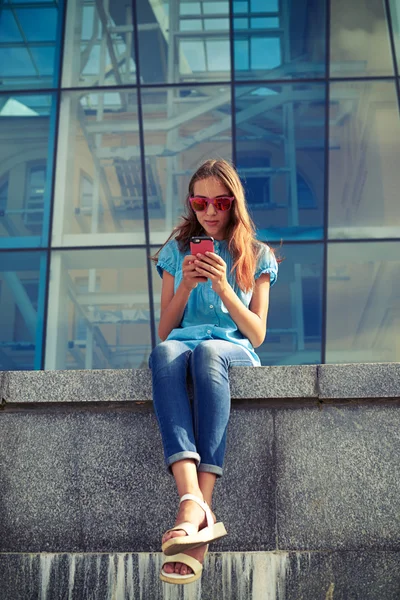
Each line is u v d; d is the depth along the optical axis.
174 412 2.77
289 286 12.23
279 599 2.85
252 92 13.02
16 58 13.49
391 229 12.32
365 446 3.08
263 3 13.39
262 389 3.11
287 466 3.06
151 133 13.03
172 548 2.42
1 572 2.94
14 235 12.77
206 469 2.72
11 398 3.18
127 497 3.05
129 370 3.17
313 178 12.57
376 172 12.53
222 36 13.35
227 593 2.86
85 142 13.09
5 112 13.24
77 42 13.52
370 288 12.17
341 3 13.23
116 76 13.35
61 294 12.52
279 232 12.38
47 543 3.01
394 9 13.11
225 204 3.40
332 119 12.79
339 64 12.99
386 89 12.84
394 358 11.96
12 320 12.41
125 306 12.49
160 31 13.42
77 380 3.18
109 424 3.15
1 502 3.08
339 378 3.12
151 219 12.75
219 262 3.14
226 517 3.00
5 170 12.99
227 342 3.13
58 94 13.29
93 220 12.79
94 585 2.89
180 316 3.36
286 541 2.96
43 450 3.14
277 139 12.76
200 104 13.08
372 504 3.00
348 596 2.85
